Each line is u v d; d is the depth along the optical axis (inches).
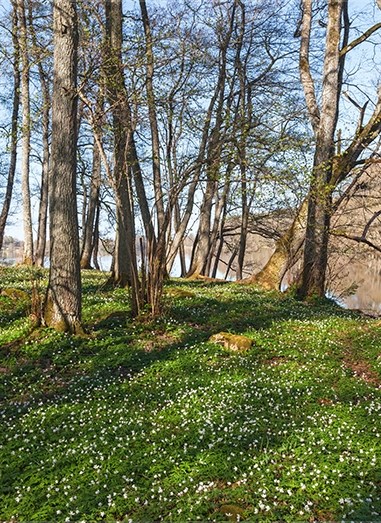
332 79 792.9
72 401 367.2
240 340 475.5
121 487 257.0
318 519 226.4
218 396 358.0
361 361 458.9
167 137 922.1
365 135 773.9
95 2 599.5
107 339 490.0
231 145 566.9
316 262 815.1
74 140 497.4
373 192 1059.9
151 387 388.8
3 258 2103.8
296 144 577.9
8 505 250.1
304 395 362.3
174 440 300.2
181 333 518.0
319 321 609.9
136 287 553.9
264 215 1312.7
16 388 398.3
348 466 263.4
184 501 241.4
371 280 1755.7
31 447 304.5
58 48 487.8
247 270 1968.5
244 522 223.0
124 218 596.4
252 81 1177.4
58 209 496.1
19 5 852.0
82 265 1233.4
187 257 2694.4
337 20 797.9
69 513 238.7
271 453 282.4
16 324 539.5
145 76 597.9
